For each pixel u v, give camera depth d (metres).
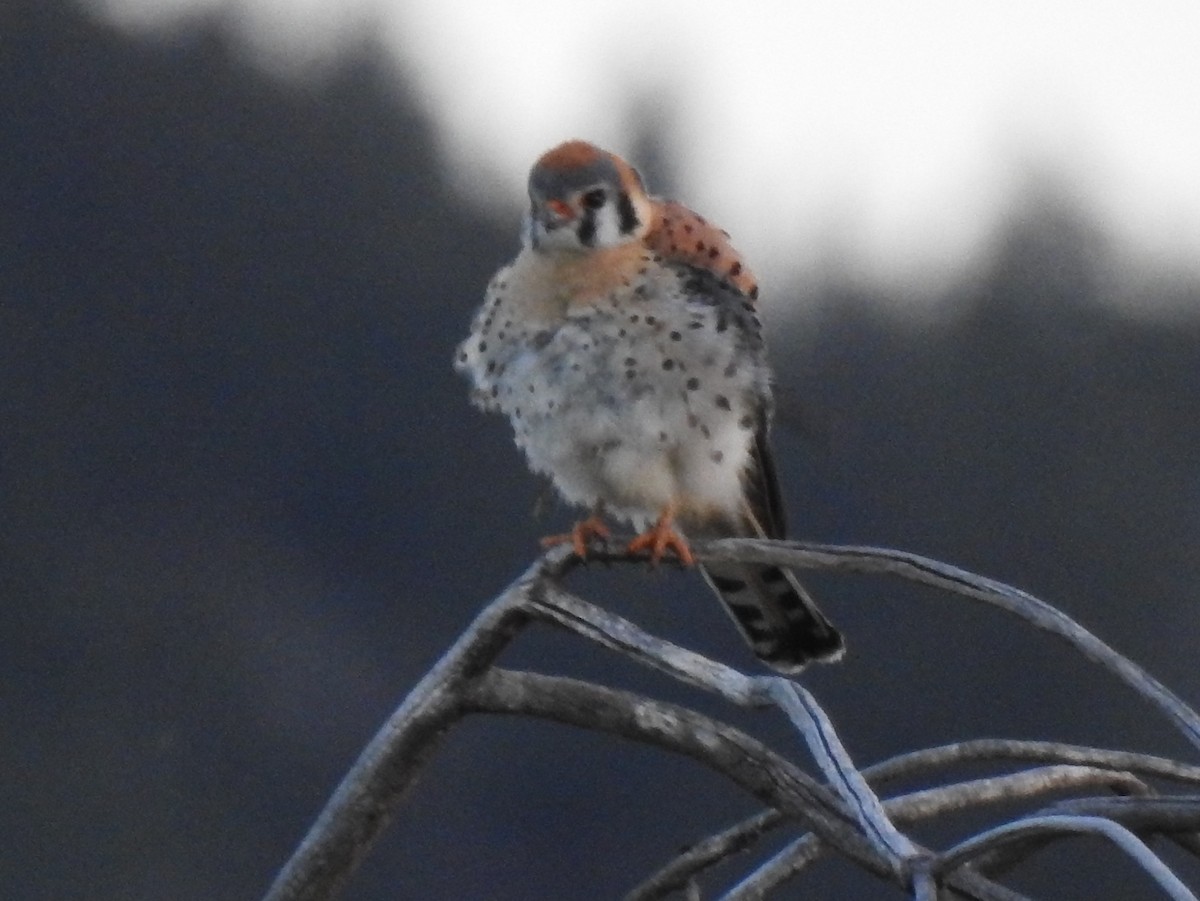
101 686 16.36
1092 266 20.56
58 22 22.05
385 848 14.44
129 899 15.38
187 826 15.57
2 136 21.39
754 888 4.55
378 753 4.60
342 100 21.89
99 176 21.06
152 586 17.06
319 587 17.28
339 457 18.41
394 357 19.50
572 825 14.30
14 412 18.70
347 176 21.22
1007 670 14.01
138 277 20.12
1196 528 18.11
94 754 15.83
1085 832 3.65
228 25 22.19
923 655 14.09
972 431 19.03
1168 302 20.20
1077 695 14.01
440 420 18.42
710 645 13.96
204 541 17.67
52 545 17.09
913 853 3.83
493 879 14.06
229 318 19.67
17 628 16.30
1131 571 17.81
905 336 20.22
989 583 4.31
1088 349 19.75
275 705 16.42
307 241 20.83
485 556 17.66
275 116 21.78
